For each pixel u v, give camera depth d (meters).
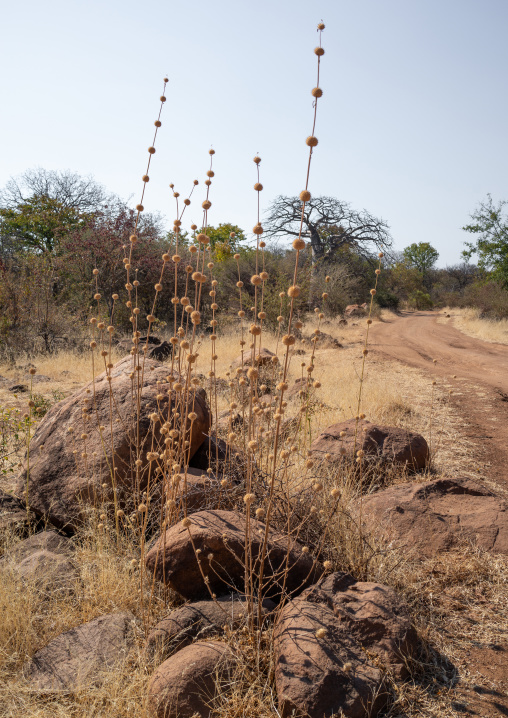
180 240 19.77
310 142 1.78
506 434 7.15
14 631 2.71
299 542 3.22
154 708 2.18
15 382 9.74
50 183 26.41
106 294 16.67
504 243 27.25
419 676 2.49
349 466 4.73
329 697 2.14
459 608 3.07
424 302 54.38
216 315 18.62
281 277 19.95
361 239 38.94
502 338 22.66
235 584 2.86
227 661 2.33
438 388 10.59
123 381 4.48
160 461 3.78
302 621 2.48
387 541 3.77
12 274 13.61
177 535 2.89
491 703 2.33
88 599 2.99
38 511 3.95
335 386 9.08
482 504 4.14
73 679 2.40
